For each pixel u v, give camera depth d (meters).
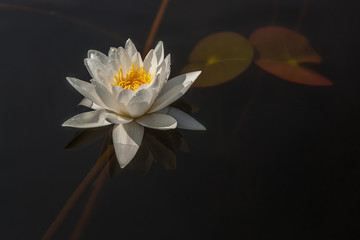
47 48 1.49
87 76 1.46
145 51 1.48
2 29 1.50
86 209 1.38
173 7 1.53
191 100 1.44
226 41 1.49
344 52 1.47
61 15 1.52
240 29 1.50
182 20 1.51
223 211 1.38
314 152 1.40
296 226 1.37
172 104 1.44
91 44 1.49
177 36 1.49
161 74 1.41
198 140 1.42
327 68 1.46
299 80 1.45
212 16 1.52
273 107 1.44
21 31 1.50
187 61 1.47
